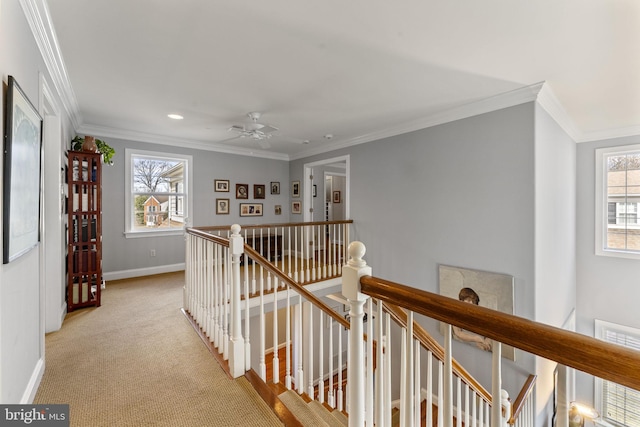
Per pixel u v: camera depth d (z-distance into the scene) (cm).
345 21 198
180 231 532
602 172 439
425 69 263
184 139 520
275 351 219
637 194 418
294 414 181
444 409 84
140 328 289
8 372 147
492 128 333
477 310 74
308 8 185
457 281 362
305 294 216
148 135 485
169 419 169
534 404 288
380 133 459
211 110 368
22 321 168
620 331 424
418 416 115
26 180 166
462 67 259
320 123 423
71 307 331
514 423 177
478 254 346
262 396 190
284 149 612
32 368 187
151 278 480
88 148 345
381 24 201
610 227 439
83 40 218
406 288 92
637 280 413
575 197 455
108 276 463
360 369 111
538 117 307
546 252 327
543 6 182
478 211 346
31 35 182
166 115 388
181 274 507
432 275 392
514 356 307
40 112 202
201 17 193
